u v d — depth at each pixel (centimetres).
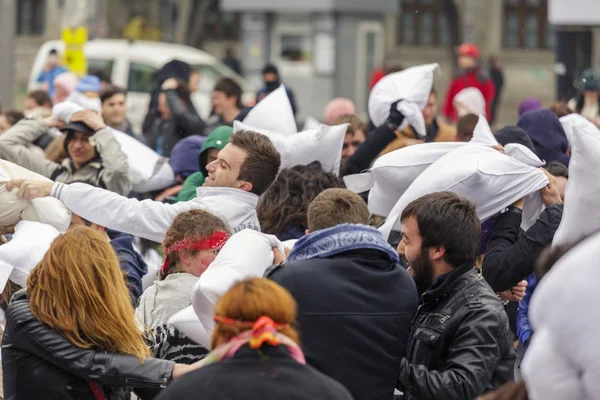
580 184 662
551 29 5241
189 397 467
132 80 2536
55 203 755
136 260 811
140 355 588
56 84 1490
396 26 5288
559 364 440
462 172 738
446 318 605
